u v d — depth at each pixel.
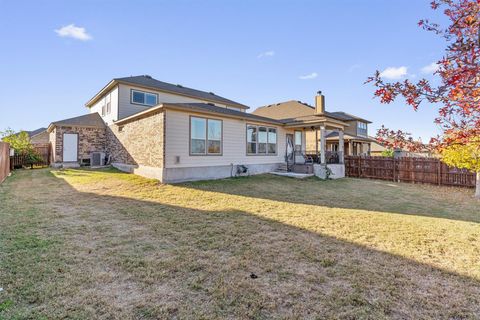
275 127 15.04
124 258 3.57
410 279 3.07
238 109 22.81
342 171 15.02
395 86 2.68
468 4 2.17
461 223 5.48
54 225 4.98
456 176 11.73
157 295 2.68
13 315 2.29
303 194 8.85
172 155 10.20
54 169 14.35
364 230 4.93
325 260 3.57
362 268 3.35
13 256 3.54
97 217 5.62
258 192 8.91
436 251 3.93
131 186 9.23
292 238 4.47
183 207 6.66
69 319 2.27
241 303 2.55
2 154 10.38
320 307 2.50
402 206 7.28
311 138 24.62
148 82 17.31
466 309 2.49
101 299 2.58
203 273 3.17
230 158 12.45
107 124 16.84
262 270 3.27
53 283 2.86
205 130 11.38
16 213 5.76
